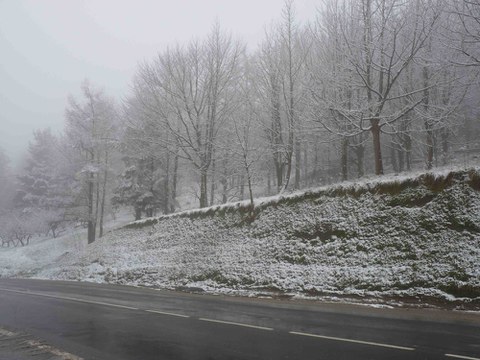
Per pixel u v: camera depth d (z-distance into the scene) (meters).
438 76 19.78
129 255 26.86
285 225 19.17
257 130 26.95
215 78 28.67
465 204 13.78
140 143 32.41
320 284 14.95
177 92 28.97
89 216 37.19
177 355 6.87
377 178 17.95
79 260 31.14
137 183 37.44
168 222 27.23
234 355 6.76
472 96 20.83
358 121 20.52
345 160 23.42
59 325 10.16
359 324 9.20
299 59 25.25
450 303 11.42
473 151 26.56
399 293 12.71
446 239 13.34
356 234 16.00
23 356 7.33
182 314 11.27
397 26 18.78
